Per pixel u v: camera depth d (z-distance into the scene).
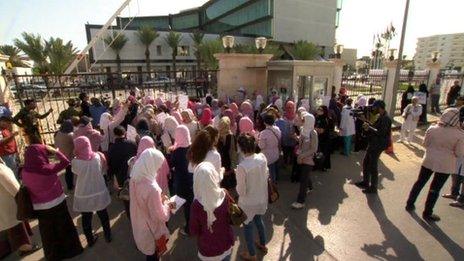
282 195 6.00
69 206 5.68
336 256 4.07
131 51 50.56
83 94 8.37
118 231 4.79
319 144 7.05
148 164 2.99
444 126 4.67
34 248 4.36
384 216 5.11
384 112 5.72
